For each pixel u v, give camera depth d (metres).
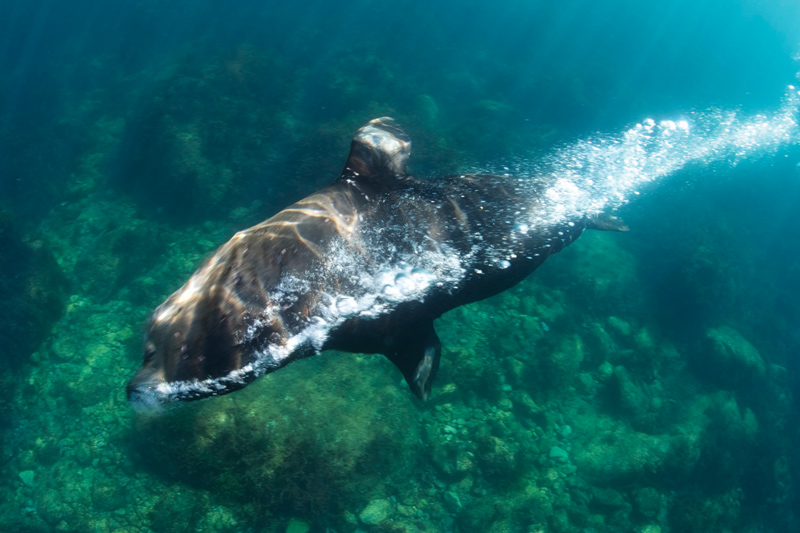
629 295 12.24
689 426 10.12
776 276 16.33
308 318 2.80
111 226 12.07
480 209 4.04
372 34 25.36
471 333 10.10
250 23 24.91
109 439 8.16
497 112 16.83
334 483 7.79
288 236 2.97
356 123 12.45
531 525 8.00
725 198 17.55
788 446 11.90
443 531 7.83
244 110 13.65
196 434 7.50
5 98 18.36
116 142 15.69
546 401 9.69
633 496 8.90
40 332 9.66
